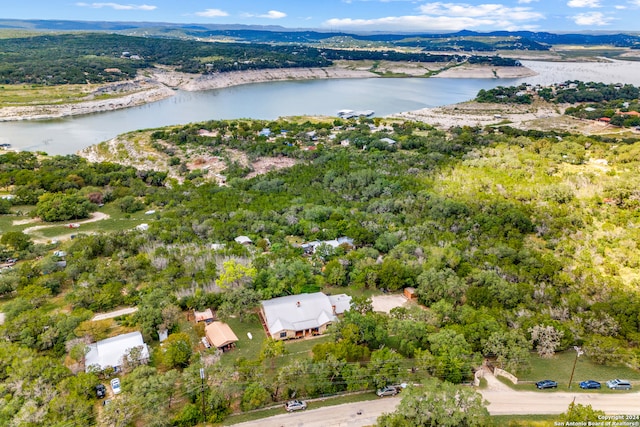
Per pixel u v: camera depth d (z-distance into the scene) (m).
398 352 66.06
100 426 49.88
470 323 68.62
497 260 90.06
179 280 82.69
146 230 106.81
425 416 49.09
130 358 61.19
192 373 56.72
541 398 56.50
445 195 125.75
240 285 80.94
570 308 74.56
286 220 112.81
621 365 63.38
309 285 84.06
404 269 85.88
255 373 58.25
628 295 77.31
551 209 111.06
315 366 58.25
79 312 72.44
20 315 69.44
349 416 53.75
